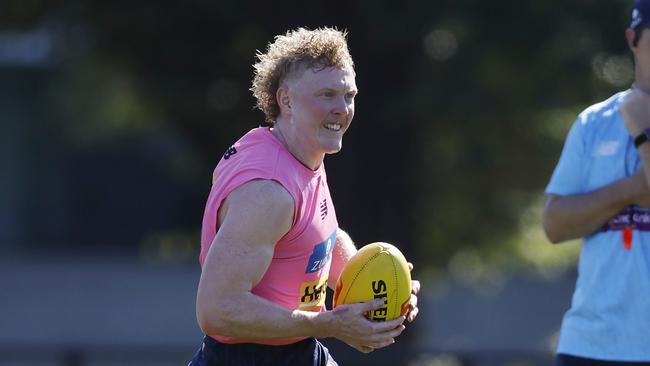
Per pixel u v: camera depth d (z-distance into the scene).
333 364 15.60
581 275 17.02
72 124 66.81
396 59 37.19
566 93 38.19
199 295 13.38
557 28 35.56
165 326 63.91
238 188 13.61
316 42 13.91
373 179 39.38
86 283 67.94
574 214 16.77
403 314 14.46
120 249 89.00
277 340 14.59
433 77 36.50
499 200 47.00
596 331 16.47
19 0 42.53
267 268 13.68
